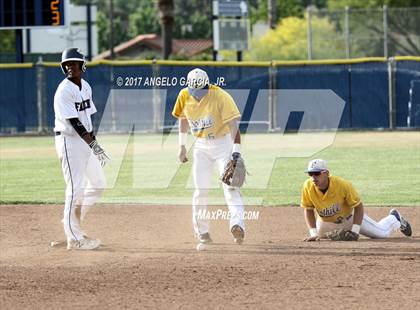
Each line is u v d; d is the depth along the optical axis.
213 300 19.58
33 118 72.50
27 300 19.83
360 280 21.42
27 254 25.64
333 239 27.19
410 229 28.00
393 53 105.12
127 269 23.08
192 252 25.47
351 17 106.75
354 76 70.56
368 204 34.88
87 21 100.69
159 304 19.30
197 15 169.25
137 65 69.31
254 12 164.75
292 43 111.69
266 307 18.91
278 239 27.62
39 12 75.38
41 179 44.50
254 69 69.94
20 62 78.19
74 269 23.23
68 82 25.48
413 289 20.42
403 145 57.94
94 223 31.17
